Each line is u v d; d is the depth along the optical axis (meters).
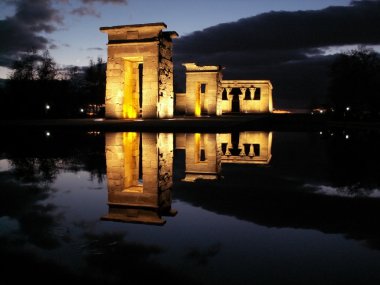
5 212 4.93
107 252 3.40
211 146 15.84
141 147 14.12
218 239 3.81
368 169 9.10
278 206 5.26
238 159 11.78
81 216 4.77
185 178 7.97
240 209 5.12
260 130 27.38
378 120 46.78
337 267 3.10
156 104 30.48
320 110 96.50
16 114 50.41
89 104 69.69
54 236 3.88
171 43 34.12
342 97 65.00
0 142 15.68
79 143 15.25
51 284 2.72
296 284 2.76
